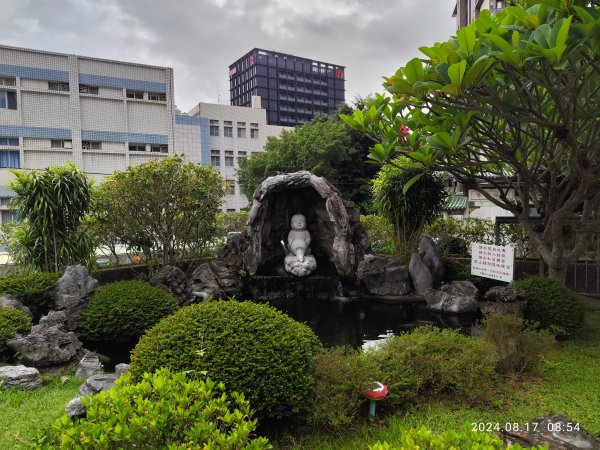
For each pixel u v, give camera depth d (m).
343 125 24.02
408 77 4.42
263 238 10.59
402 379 3.99
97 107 28.12
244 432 2.24
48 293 6.57
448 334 4.67
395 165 5.99
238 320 3.48
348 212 10.80
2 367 4.64
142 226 9.45
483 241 11.62
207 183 9.70
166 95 30.59
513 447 1.97
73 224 8.10
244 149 39.81
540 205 8.09
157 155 30.44
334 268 10.77
